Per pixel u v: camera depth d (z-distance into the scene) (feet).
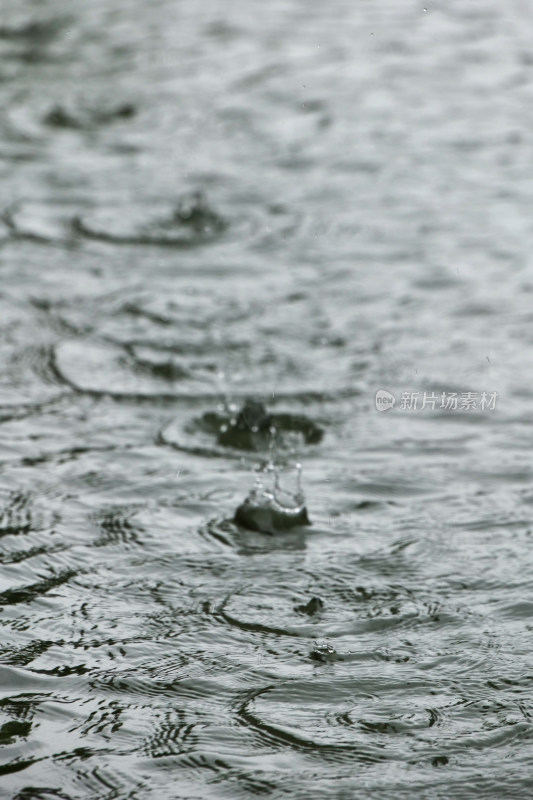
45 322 81.87
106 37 188.85
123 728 36.14
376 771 33.96
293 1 215.92
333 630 42.65
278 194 116.26
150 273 93.91
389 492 56.08
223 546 49.83
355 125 139.95
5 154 129.08
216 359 76.13
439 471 58.90
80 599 44.78
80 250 99.09
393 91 154.71
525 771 33.91
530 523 52.49
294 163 126.62
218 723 36.45
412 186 118.11
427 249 99.76
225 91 156.15
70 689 38.34
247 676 39.29
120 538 50.34
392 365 75.51
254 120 143.23
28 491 55.01
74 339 78.64
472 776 33.71
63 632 42.16
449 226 105.81
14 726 36.14
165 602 44.70
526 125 139.54
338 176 121.90
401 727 36.24
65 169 124.16
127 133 139.23
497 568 47.85
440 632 42.45
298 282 92.27
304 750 35.04
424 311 85.81
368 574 47.37
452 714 36.96
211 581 46.55
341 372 74.38
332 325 82.94
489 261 96.43
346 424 65.82
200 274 94.02
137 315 83.87
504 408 68.13
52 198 113.60
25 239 100.99
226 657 40.60
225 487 56.29
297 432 64.64
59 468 58.03
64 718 36.65
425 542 50.39
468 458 60.80
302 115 144.66
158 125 142.20
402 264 96.32
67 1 216.95
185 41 184.96
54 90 157.28
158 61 172.86
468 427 65.36
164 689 38.42
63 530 50.93
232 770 34.01
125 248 100.22
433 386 71.82
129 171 124.06
